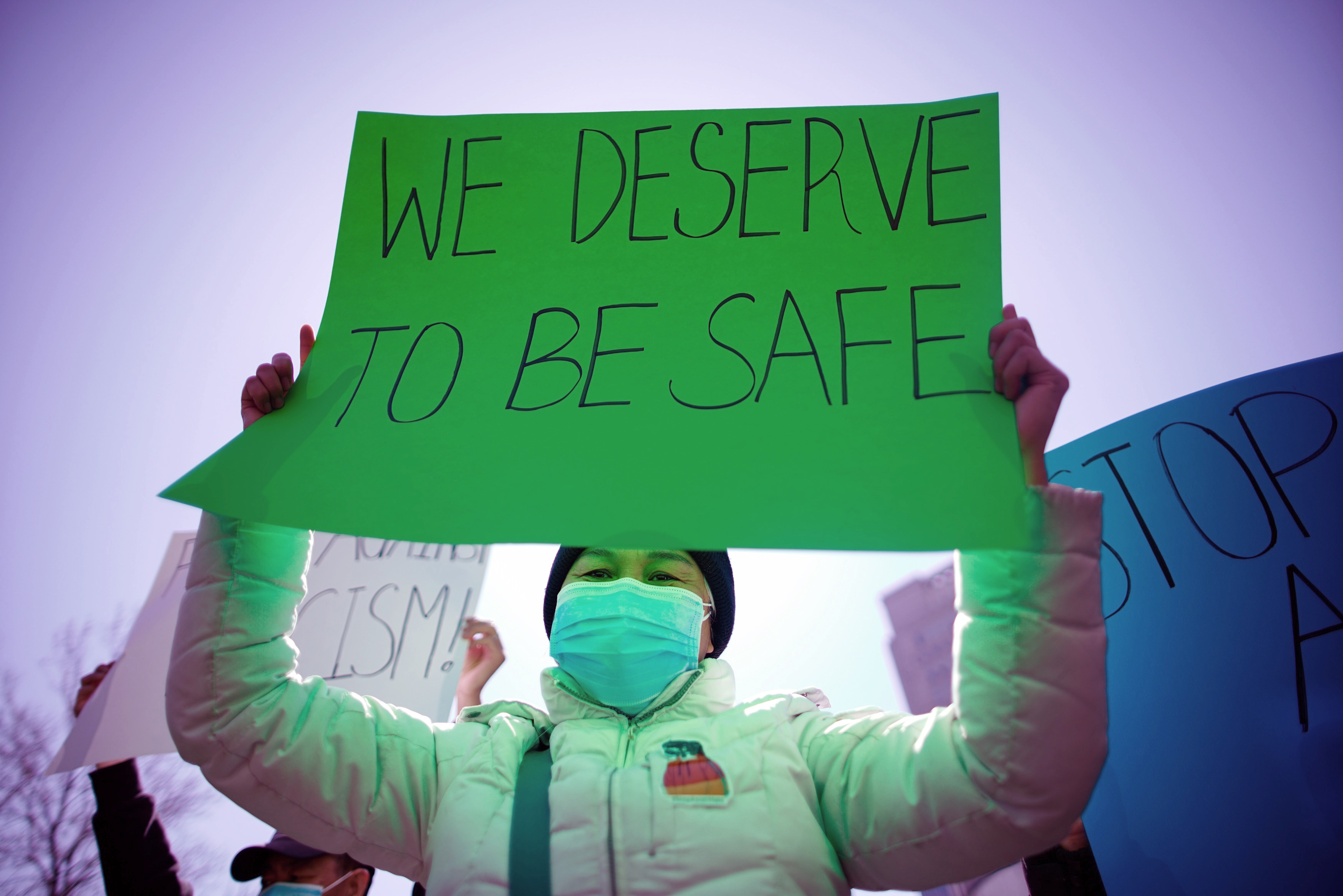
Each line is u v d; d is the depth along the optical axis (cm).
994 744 116
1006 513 116
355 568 305
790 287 153
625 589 166
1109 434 225
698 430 134
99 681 254
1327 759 167
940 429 127
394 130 186
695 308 153
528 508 125
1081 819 188
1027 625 117
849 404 134
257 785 139
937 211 159
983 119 169
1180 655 193
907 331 143
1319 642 179
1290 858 163
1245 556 195
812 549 115
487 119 186
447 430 139
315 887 225
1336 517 190
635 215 170
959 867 123
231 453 139
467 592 298
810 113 179
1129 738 191
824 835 132
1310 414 203
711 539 117
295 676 151
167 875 221
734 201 169
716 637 195
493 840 127
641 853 121
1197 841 174
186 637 142
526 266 165
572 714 159
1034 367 128
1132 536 210
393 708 158
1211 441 210
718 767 132
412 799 145
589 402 141
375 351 155
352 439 140
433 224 174
